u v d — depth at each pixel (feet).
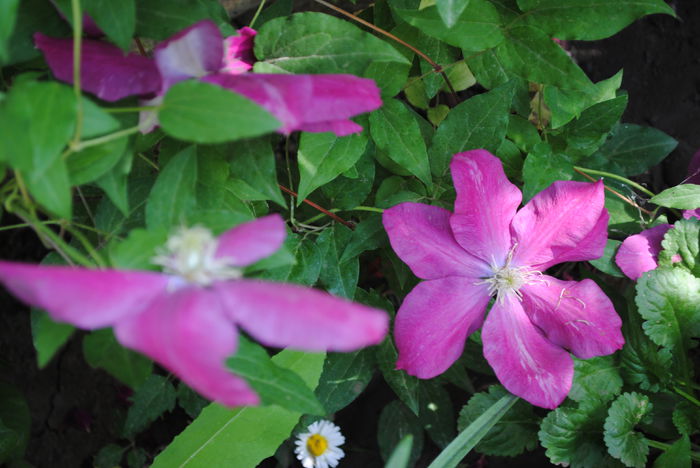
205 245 1.50
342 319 1.38
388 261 2.22
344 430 2.43
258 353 1.68
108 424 2.51
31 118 1.49
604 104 2.10
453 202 2.05
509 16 1.94
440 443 2.28
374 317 1.37
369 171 2.04
